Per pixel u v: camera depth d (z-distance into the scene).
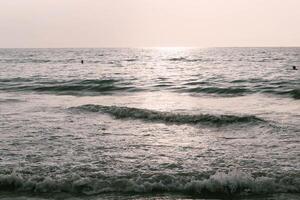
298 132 15.66
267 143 13.97
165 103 25.69
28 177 9.88
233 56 118.50
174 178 9.82
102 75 48.94
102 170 10.59
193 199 8.79
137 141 14.58
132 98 28.64
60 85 35.47
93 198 8.84
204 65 71.50
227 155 12.32
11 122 18.28
